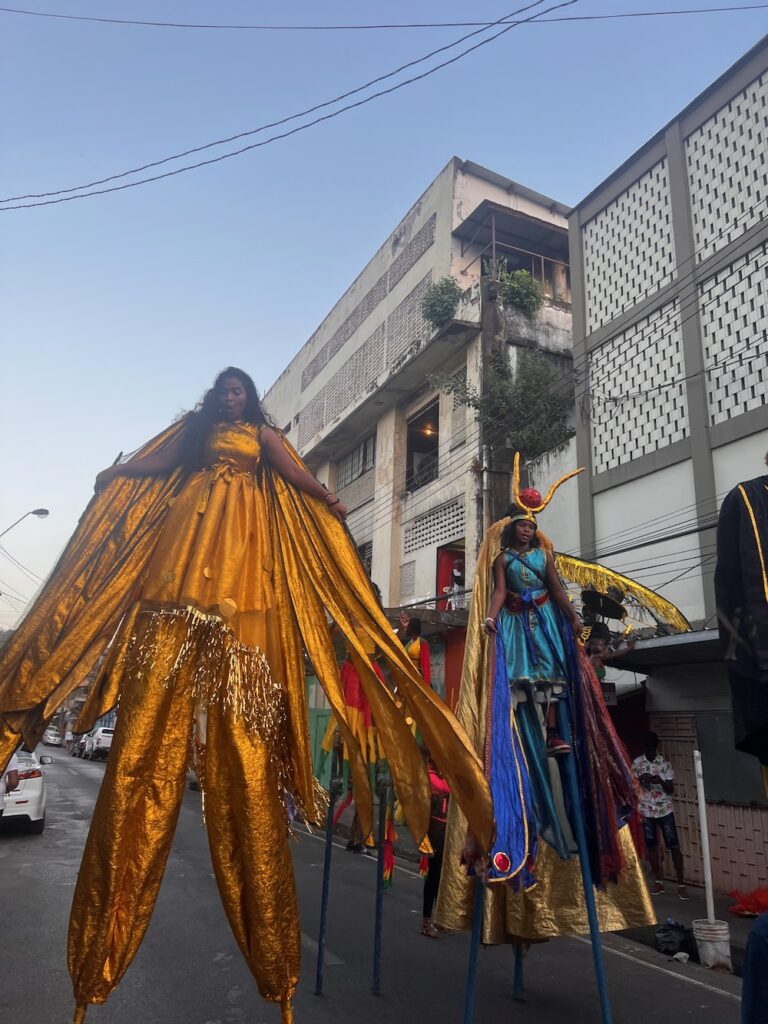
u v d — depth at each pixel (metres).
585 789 3.95
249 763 2.79
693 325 11.48
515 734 3.85
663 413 11.77
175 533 2.96
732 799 9.02
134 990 4.69
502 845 3.43
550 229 18.67
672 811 9.20
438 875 6.44
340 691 3.20
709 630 7.92
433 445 20.67
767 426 10.08
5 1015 4.25
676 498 11.28
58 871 8.20
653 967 5.98
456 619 14.03
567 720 3.99
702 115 12.00
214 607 2.79
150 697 2.71
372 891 8.13
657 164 12.85
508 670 4.03
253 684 2.83
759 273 10.56
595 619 8.96
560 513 13.41
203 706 2.82
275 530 3.27
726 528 3.05
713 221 11.53
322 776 12.37
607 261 13.64
